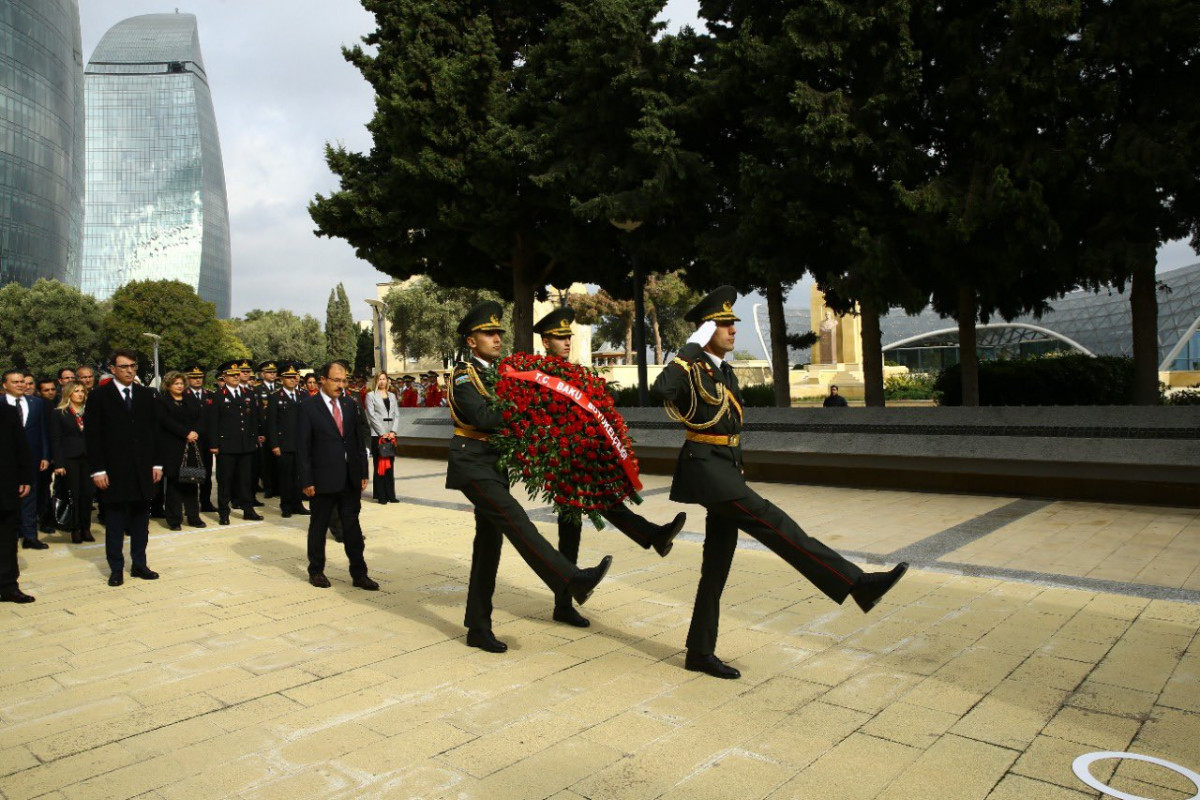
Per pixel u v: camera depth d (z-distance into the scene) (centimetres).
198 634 582
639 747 385
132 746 400
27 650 554
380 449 1208
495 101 1703
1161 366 3928
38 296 6347
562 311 585
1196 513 916
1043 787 341
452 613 625
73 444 980
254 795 348
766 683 463
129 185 14800
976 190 1095
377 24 1941
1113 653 497
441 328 5028
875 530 884
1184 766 358
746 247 1370
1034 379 1570
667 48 1416
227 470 1120
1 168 8712
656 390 464
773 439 1299
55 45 9538
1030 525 881
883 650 513
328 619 614
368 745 394
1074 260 1122
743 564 746
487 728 410
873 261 1164
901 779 350
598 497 542
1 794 354
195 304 6725
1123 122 1069
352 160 1945
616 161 1530
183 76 15138
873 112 1150
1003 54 1081
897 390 3416
